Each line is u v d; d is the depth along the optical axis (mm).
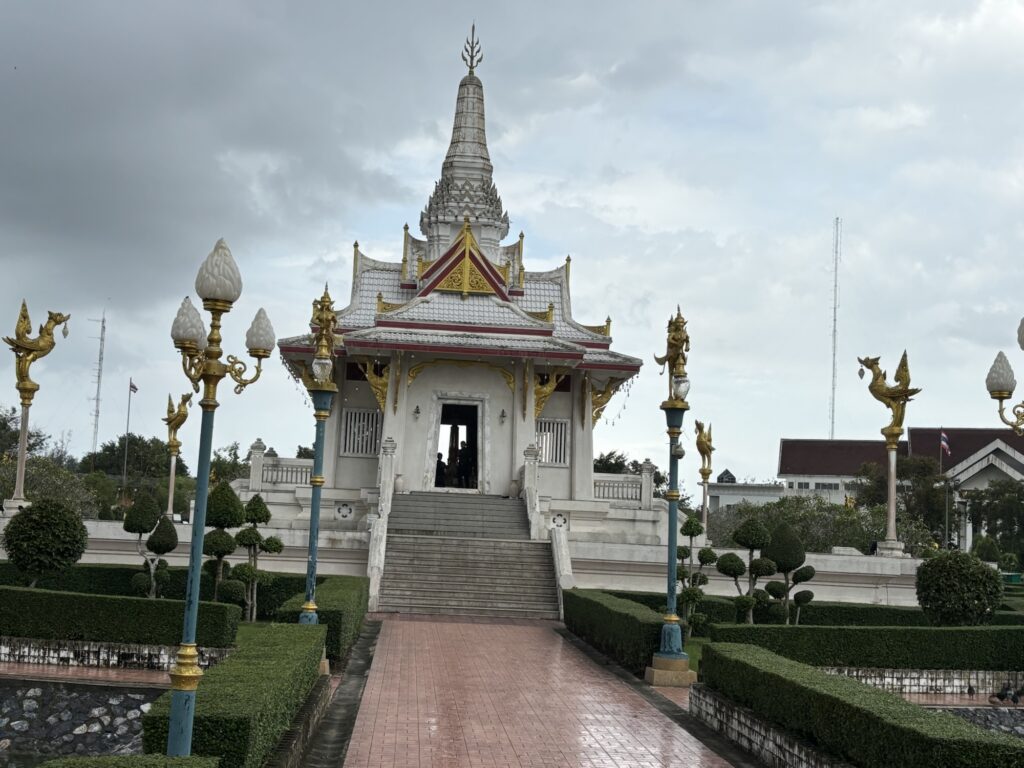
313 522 25016
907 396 41594
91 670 24781
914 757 13180
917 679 25531
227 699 13750
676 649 25484
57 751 22297
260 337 21438
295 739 15938
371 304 57156
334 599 27172
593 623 30969
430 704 21297
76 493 59531
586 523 49969
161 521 33938
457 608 38219
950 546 67688
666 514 50562
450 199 60188
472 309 51281
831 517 61062
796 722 16547
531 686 23922
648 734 19406
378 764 16469
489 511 46406
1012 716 24047
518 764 16781
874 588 41812
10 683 23234
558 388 52812
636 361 52031
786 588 34844
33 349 39719
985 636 25875
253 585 33969
